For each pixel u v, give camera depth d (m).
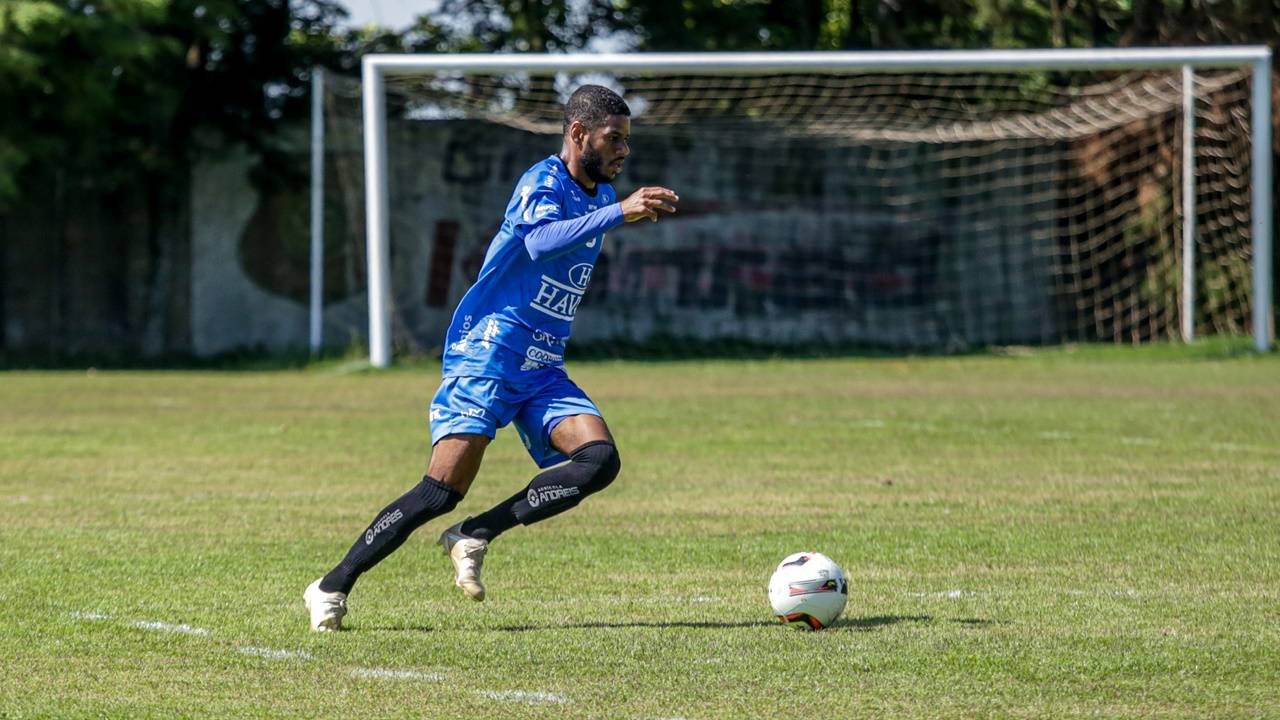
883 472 30.92
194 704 13.07
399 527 16.03
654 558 21.16
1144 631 15.95
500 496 27.97
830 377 58.94
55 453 34.72
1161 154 73.25
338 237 77.75
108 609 17.33
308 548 21.94
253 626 16.39
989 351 73.06
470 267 78.50
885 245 79.06
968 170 77.75
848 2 84.06
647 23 83.00
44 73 67.81
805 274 79.12
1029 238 77.38
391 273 77.62
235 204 77.75
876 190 79.12
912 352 74.25
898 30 81.88
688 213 78.81
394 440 37.38
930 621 16.59
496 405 16.05
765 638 15.73
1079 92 74.06
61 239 75.75
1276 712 12.71
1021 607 17.39
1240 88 70.94
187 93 77.31
